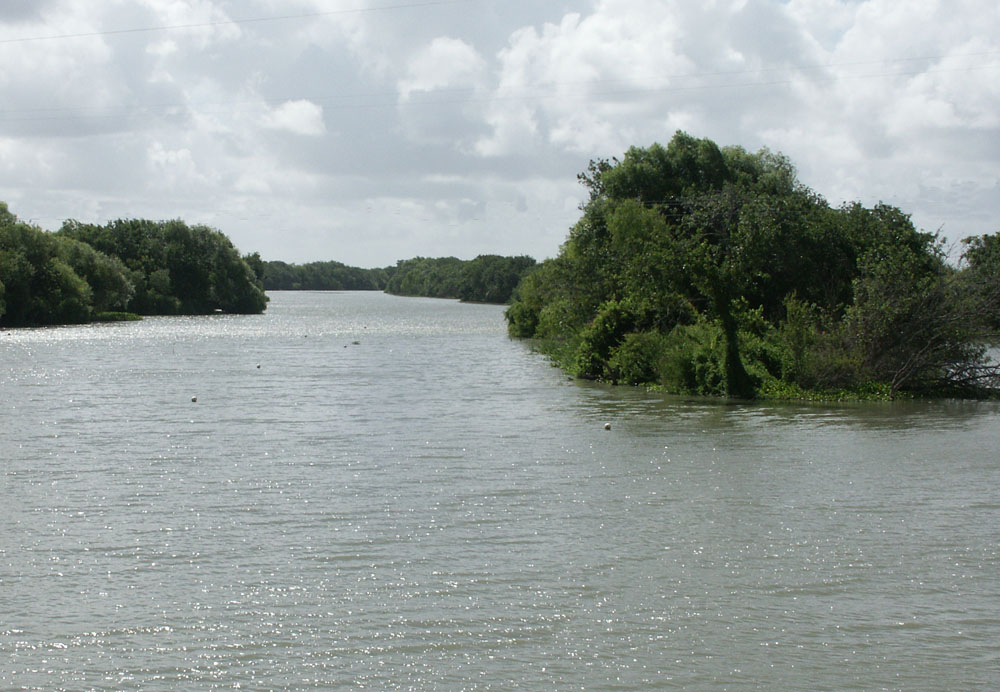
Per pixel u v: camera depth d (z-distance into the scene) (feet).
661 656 38.52
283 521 57.72
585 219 211.20
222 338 264.93
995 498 63.72
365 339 262.88
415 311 510.99
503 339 263.70
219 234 479.82
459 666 37.58
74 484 68.08
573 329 185.68
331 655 38.52
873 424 98.37
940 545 52.85
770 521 57.67
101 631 40.86
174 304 438.40
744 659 38.29
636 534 54.75
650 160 213.05
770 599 44.60
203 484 68.03
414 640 39.93
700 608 43.45
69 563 49.70
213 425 97.30
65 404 115.03
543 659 38.22
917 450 81.97
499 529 55.83
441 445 84.58
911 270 130.52
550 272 210.18
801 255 156.97
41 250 345.31
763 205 161.27
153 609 43.34
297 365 176.76
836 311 147.23
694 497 63.87
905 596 45.03
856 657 38.50
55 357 193.67
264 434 91.15
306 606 43.62
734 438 88.63
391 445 84.64
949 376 125.80
